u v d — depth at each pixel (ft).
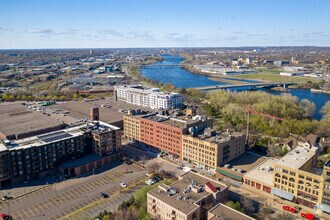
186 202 508.53
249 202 573.33
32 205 588.09
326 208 549.95
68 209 573.33
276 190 618.44
